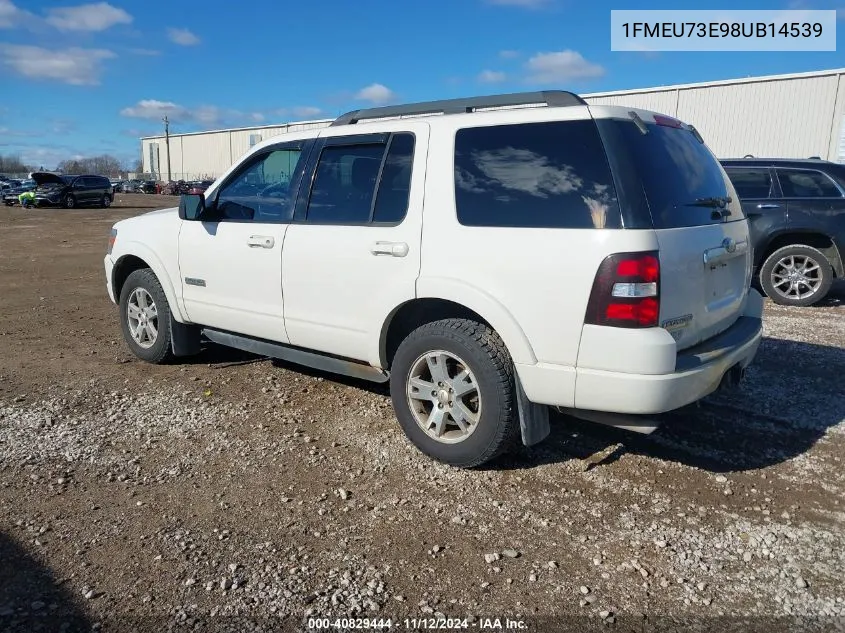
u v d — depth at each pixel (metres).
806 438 4.18
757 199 8.39
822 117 24.31
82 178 35.31
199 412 4.57
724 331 3.80
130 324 5.77
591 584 2.74
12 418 4.43
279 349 4.71
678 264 3.21
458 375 3.65
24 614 2.50
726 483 3.59
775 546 3.01
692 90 27.06
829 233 8.05
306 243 4.24
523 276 3.33
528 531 3.12
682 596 2.66
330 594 2.65
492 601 2.62
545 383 3.34
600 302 3.12
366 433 4.23
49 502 3.34
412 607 2.59
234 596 2.63
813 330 6.93
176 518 3.20
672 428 4.33
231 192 4.87
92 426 4.32
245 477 3.63
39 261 13.33
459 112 3.95
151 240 5.35
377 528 3.13
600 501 3.40
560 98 3.53
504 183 3.47
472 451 3.60
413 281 3.71
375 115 4.32
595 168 3.22
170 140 83.94
